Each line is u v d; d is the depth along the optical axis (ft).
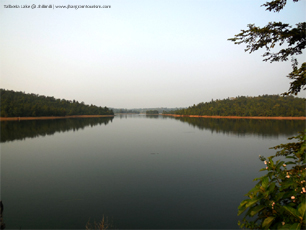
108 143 100.32
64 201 35.29
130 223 28.09
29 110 326.24
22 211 31.81
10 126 190.19
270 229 11.10
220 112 447.01
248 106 440.86
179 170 53.52
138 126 213.25
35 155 73.20
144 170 53.57
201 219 29.14
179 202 34.73
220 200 35.32
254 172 51.65
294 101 409.49
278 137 121.70
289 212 10.70
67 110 449.89
